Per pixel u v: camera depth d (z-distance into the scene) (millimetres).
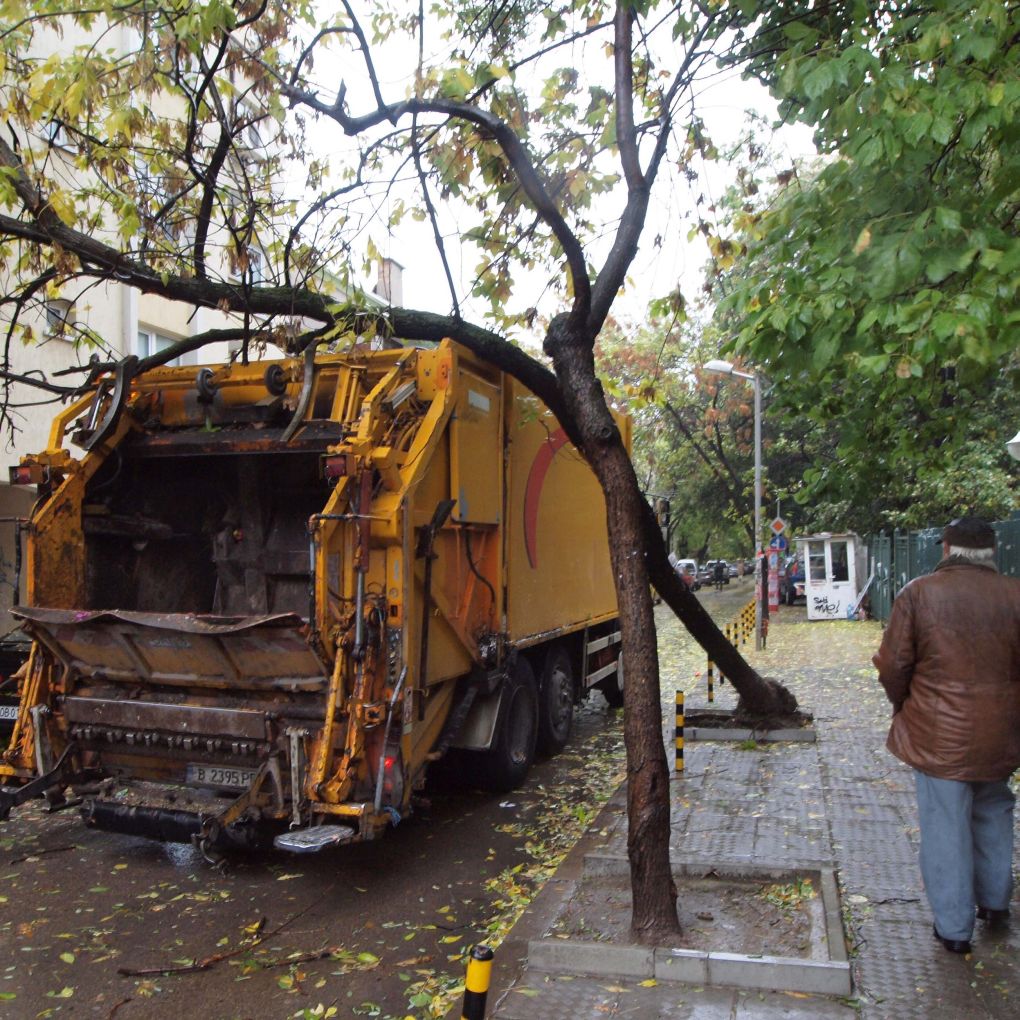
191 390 7055
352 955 4957
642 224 5941
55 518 6652
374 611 5828
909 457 6500
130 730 6195
